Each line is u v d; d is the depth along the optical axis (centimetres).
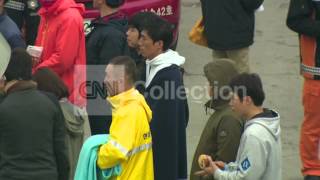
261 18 4384
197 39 3091
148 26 2086
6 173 1922
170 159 2069
